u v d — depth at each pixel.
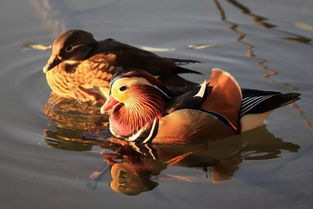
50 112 13.86
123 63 14.37
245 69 15.38
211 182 11.08
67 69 14.59
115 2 18.53
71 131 13.02
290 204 10.34
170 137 12.30
